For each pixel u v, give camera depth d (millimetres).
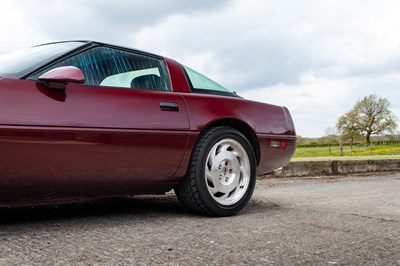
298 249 2107
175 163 2926
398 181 6434
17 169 2262
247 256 1979
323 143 47000
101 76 2729
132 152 2686
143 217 3033
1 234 2381
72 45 2775
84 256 1950
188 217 3064
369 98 55125
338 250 2090
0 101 2211
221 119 3189
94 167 2541
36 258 1902
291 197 4379
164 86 3074
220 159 3133
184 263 1860
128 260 1896
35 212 3170
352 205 3740
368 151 38781
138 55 3045
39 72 2451
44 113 2330
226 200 3150
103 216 3043
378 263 1873
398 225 2732
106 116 2574
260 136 3387
